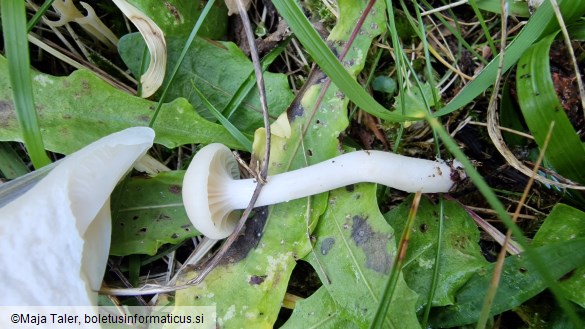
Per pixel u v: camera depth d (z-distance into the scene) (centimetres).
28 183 15
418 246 16
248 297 16
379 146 18
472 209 17
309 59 18
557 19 15
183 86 17
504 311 16
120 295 16
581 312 15
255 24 18
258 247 16
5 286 14
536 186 17
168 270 17
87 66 18
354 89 15
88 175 14
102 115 16
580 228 15
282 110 17
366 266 15
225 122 16
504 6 15
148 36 16
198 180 15
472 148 17
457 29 17
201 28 17
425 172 16
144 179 17
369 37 16
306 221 16
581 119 16
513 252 16
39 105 16
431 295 15
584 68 17
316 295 16
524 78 15
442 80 18
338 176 16
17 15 15
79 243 14
